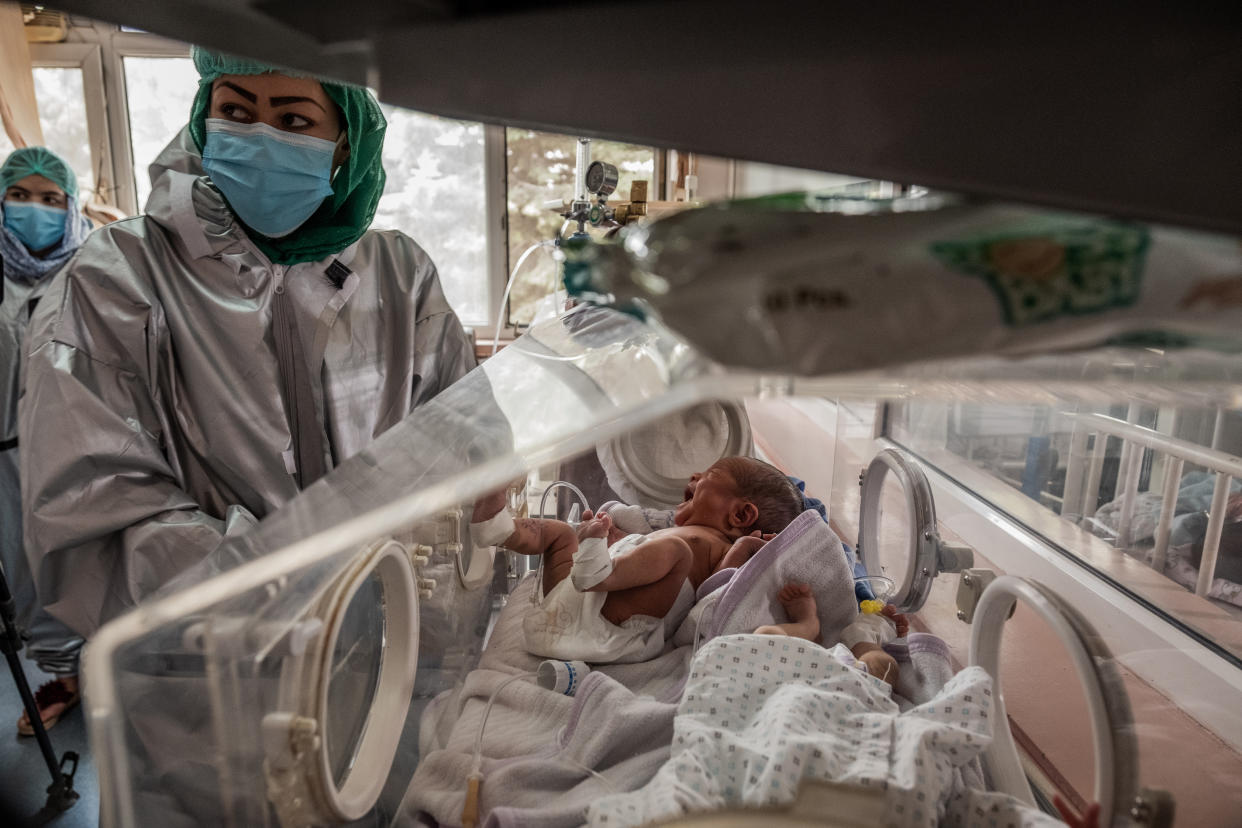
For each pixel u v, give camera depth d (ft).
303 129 3.89
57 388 3.65
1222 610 2.65
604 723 2.85
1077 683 2.69
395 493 2.05
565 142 10.10
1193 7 0.89
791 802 1.93
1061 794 2.73
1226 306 0.95
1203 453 2.77
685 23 1.00
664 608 3.80
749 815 1.82
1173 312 0.95
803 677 2.89
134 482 3.75
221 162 3.87
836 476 6.23
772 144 1.00
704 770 2.35
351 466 2.75
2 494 6.75
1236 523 2.65
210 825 1.72
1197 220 0.93
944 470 4.66
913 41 0.94
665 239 0.99
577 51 1.05
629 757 2.80
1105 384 1.31
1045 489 3.79
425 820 2.67
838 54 0.96
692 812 1.86
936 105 0.95
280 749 1.97
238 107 3.82
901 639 3.74
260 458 4.17
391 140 10.00
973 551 4.01
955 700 2.72
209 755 1.71
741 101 1.00
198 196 4.18
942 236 0.96
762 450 8.38
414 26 1.10
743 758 2.39
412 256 4.96
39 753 5.75
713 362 1.00
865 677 3.02
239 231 4.22
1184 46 0.90
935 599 4.34
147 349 3.94
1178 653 2.58
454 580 3.76
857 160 0.98
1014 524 3.72
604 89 1.05
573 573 3.56
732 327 0.95
